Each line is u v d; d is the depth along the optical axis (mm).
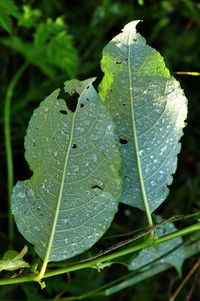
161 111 338
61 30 513
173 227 381
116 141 335
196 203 489
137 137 341
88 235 330
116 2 606
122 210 519
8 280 333
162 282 487
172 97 336
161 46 595
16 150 547
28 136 322
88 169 322
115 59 331
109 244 469
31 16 503
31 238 331
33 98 549
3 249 493
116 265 485
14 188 328
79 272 483
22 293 486
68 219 328
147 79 333
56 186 325
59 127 320
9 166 500
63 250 332
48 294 490
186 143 558
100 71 552
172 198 520
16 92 571
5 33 550
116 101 337
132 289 489
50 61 521
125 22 601
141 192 348
